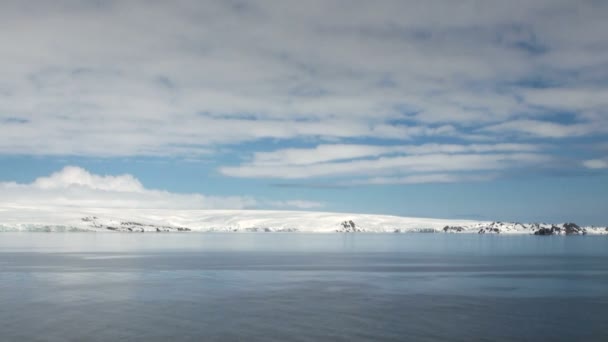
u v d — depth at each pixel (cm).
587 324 3375
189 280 5478
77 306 3884
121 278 5603
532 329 3244
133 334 3062
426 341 2958
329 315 3616
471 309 3869
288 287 5006
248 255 9662
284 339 2981
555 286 5169
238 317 3531
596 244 16412
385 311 3778
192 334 3070
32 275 5838
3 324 3291
